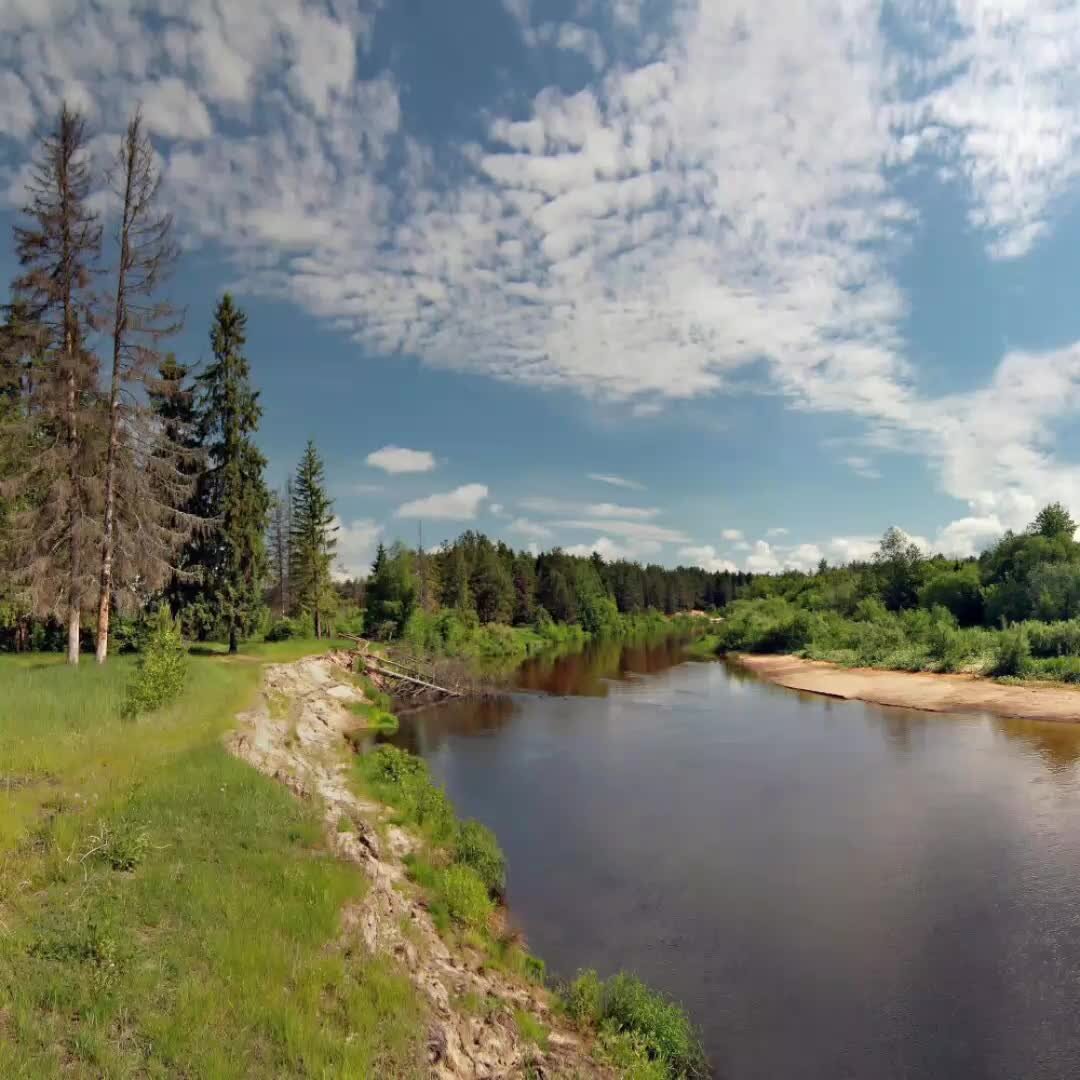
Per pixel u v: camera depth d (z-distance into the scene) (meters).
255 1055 6.13
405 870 13.21
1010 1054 10.06
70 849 8.62
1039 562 59.06
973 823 18.94
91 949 6.72
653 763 26.42
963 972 12.05
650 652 81.31
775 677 53.88
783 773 24.70
